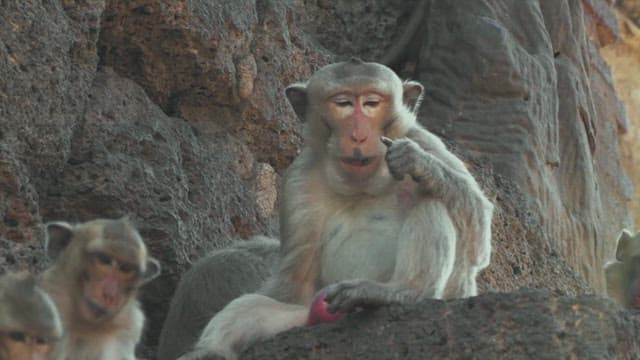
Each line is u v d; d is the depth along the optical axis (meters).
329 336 15.05
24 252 17.70
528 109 24.50
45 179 19.00
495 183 23.84
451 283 15.74
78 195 19.11
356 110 15.97
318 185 16.34
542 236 23.92
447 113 24.42
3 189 17.75
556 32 26.25
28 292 14.08
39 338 13.90
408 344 14.77
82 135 19.56
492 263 22.84
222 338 15.66
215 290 18.61
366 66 16.11
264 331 15.72
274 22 23.08
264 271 18.81
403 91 16.64
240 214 21.23
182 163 20.64
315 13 26.30
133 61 21.11
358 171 15.95
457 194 15.63
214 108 21.91
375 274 16.00
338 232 16.20
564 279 23.89
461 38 24.75
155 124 20.34
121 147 19.81
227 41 21.52
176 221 19.50
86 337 15.23
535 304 14.56
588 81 26.73
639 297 20.09
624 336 14.66
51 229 15.54
